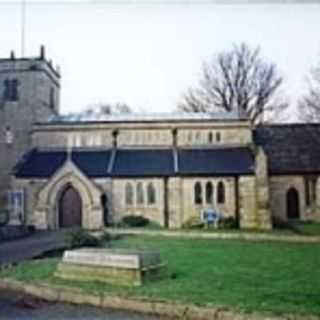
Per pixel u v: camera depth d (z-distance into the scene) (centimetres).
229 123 4662
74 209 4119
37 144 4703
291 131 4888
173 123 4681
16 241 2986
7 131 4878
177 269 1772
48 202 4091
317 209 4494
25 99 4888
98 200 4066
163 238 3055
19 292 1550
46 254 2223
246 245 2675
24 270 1762
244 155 4403
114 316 1258
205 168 4219
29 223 4194
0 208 4703
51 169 4334
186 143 4656
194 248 2484
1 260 2109
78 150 4619
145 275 1512
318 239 2933
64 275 1625
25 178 4262
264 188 4081
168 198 4169
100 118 5012
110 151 4575
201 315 1205
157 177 4191
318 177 4522
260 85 6475
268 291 1377
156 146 4634
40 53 5162
